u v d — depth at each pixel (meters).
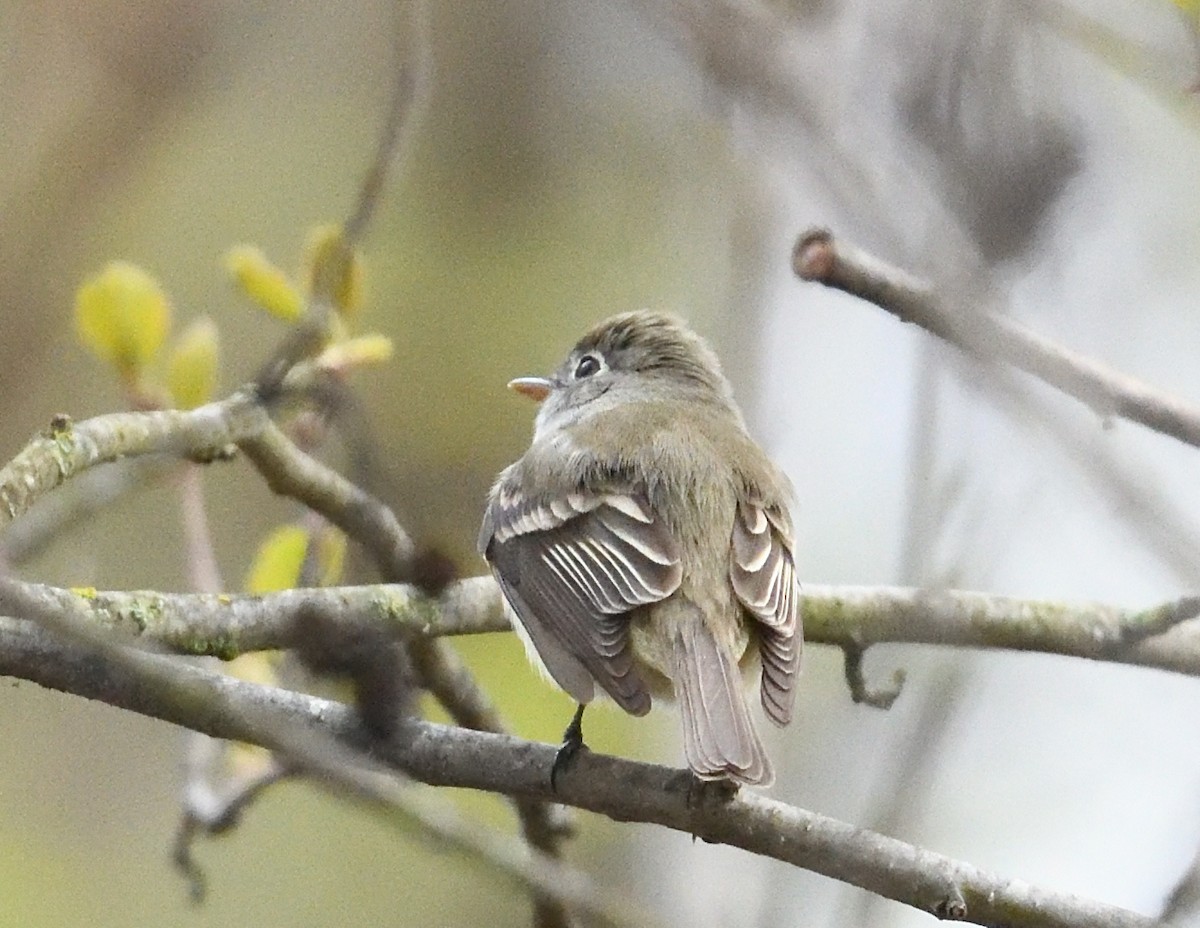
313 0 14.42
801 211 9.83
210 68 12.38
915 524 7.87
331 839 13.82
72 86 11.19
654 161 14.86
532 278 15.06
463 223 15.09
